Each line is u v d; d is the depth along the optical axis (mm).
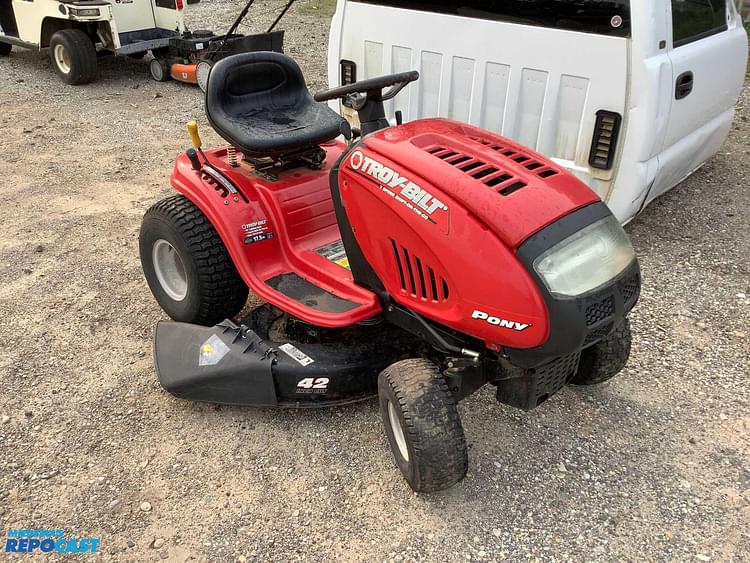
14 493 2748
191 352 3105
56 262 4480
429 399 2406
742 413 3105
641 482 2748
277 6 13398
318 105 3562
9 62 9836
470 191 2305
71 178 5828
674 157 4258
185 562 2451
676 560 2414
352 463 2871
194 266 3338
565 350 2242
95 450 2963
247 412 3174
